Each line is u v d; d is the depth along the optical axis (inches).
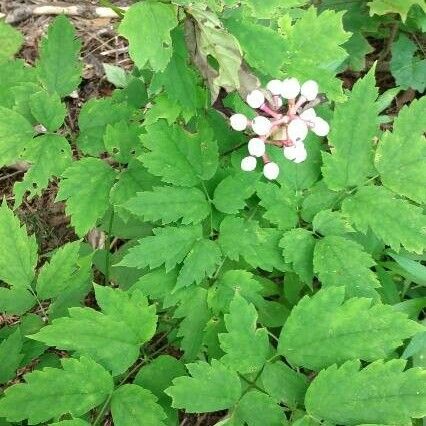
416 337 10.8
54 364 10.1
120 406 8.7
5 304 10.1
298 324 8.9
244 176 10.3
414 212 10.1
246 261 10.0
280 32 10.7
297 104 9.6
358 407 8.4
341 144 10.6
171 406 8.5
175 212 10.0
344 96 10.5
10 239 10.1
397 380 8.3
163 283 9.9
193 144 10.4
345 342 8.8
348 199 10.5
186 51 9.6
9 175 15.6
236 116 9.9
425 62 15.0
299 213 10.9
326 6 15.0
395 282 12.4
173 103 10.1
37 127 12.3
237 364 8.8
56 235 14.7
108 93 16.6
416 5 14.1
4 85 11.8
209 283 10.2
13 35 9.4
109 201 10.9
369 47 14.8
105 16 17.6
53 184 15.3
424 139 10.3
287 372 9.1
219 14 9.6
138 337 9.1
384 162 10.5
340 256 10.0
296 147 9.8
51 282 10.2
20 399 8.3
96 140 11.5
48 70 11.7
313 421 8.5
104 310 8.9
